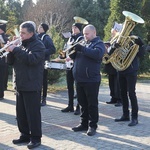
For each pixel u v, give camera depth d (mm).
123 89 6543
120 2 16484
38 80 4852
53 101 8930
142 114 7434
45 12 31531
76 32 6824
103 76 16828
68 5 33469
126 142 5309
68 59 7074
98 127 6215
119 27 7125
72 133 5785
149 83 14938
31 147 4922
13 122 6527
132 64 6238
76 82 5656
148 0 20109
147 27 20125
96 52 5316
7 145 5102
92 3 34781
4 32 8297
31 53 4699
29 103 4871
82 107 5863
